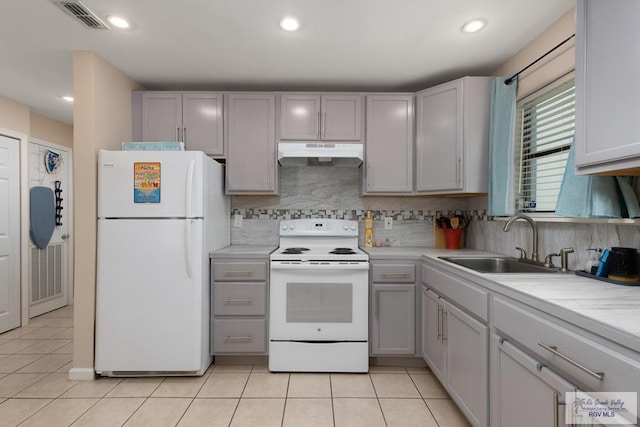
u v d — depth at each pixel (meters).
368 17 1.81
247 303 2.33
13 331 3.07
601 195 1.33
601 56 1.15
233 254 2.33
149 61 2.31
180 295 2.12
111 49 2.15
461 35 1.99
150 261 2.12
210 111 2.61
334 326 2.28
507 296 1.31
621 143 1.07
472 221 2.81
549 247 1.90
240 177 2.62
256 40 2.04
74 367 2.15
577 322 0.94
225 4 1.70
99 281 2.12
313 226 2.83
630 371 0.77
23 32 1.95
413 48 2.14
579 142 1.26
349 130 2.63
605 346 0.85
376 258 2.36
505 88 2.12
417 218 2.98
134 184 2.12
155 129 2.60
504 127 2.12
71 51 2.18
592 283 1.36
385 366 2.40
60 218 3.80
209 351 2.33
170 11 1.75
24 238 3.26
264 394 2.00
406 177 2.63
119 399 1.93
